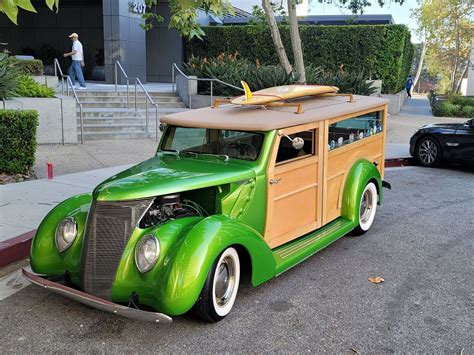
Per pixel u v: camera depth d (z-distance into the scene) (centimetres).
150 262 370
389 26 2214
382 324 411
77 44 1773
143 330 394
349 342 382
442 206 804
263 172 457
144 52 2291
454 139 1102
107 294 381
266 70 1667
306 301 452
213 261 377
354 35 2264
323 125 534
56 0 327
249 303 445
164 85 2266
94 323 405
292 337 388
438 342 384
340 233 563
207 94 1792
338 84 1708
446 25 4103
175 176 421
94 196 397
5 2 314
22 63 1612
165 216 408
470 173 1092
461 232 668
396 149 1333
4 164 850
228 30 2475
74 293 378
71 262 413
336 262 552
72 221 425
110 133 1331
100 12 2661
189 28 1041
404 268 537
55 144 1216
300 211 519
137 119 1455
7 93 1133
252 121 466
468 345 380
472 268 540
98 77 2469
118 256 380
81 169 948
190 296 359
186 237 377
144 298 373
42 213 657
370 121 650
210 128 479
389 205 809
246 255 429
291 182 498
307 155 526
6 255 535
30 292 466
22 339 381
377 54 2255
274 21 1503
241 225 414
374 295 468
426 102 3425
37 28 2742
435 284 496
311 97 620
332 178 568
